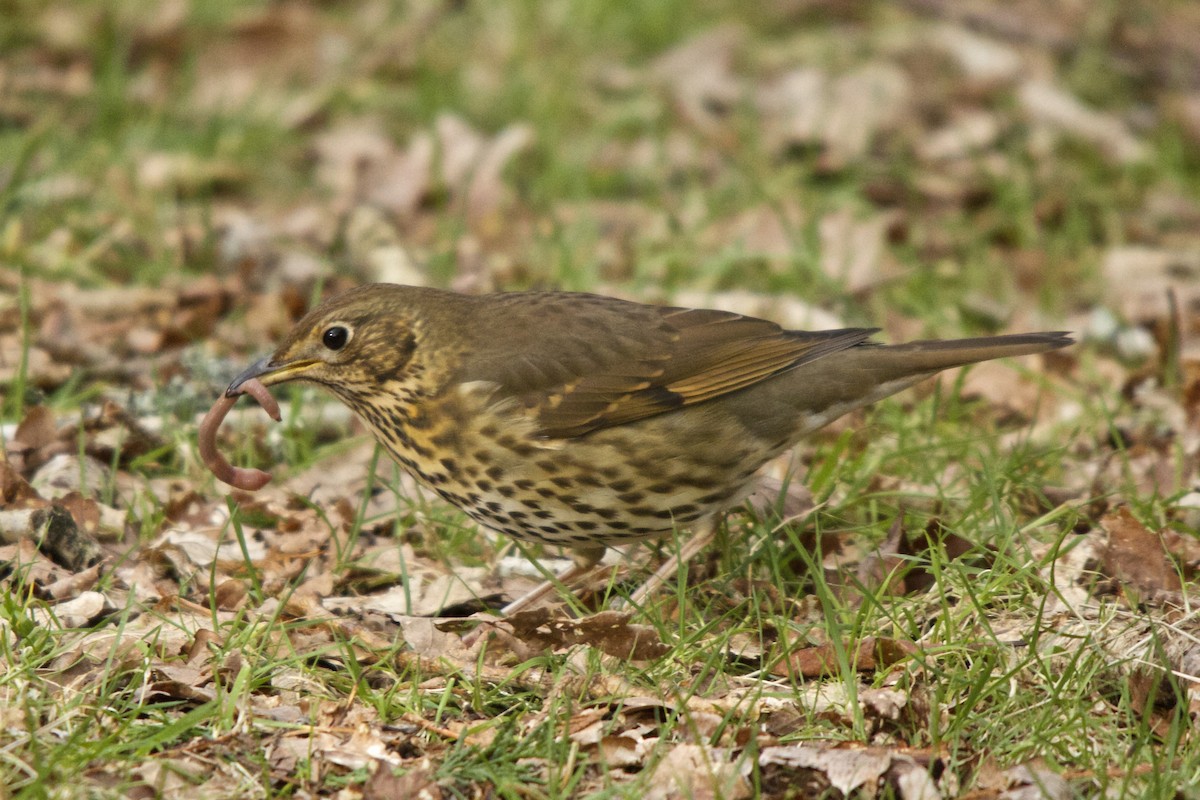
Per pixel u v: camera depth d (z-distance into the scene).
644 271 16.56
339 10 23.45
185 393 13.68
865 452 12.70
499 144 19.47
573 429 10.44
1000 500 11.50
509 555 11.72
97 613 10.08
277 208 18.30
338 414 13.64
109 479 12.13
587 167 19.47
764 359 10.79
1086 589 10.57
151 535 11.47
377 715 9.07
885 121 20.72
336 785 8.48
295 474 12.67
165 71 21.41
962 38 22.73
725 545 11.14
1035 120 20.88
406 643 9.95
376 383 10.68
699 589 10.84
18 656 9.36
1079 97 21.75
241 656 9.41
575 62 21.89
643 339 10.69
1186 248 18.41
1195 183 19.66
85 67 21.17
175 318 15.05
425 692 9.41
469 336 10.59
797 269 16.92
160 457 12.82
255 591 10.37
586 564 11.13
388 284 10.91
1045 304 16.73
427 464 10.73
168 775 8.30
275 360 10.75
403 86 21.59
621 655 9.84
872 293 16.80
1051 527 11.60
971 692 9.02
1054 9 23.72
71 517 11.03
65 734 8.57
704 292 16.45
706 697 9.38
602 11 23.02
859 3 24.00
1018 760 8.69
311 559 11.27
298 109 20.47
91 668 9.40
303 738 8.83
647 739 8.92
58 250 16.16
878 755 8.62
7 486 11.30
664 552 11.61
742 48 22.62
